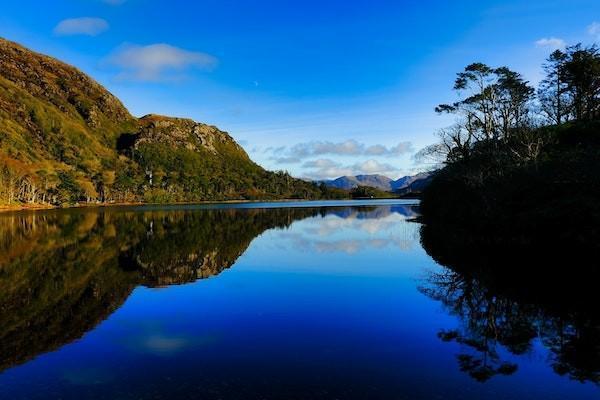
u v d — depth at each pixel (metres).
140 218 78.56
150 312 17.62
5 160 161.50
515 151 39.28
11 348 13.54
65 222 68.75
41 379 11.20
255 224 62.22
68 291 21.73
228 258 31.72
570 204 24.56
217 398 9.88
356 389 10.29
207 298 19.88
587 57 51.41
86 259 31.66
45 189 148.50
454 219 44.78
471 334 14.25
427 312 17.00
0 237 46.78
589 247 22.28
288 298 19.64
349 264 28.53
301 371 11.38
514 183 32.53
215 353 12.77
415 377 10.97
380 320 16.05
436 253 31.77
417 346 13.23
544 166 31.69
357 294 20.22
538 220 26.83
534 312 16.44
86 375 11.38
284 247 37.41
